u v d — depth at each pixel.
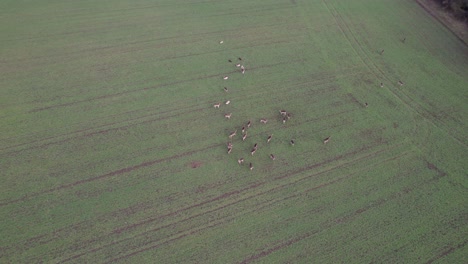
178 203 24.78
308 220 24.16
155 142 29.41
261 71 38.03
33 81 34.91
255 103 33.84
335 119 32.53
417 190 26.48
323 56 40.94
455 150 29.88
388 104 34.44
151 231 23.02
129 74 36.56
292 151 29.17
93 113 31.83
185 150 28.84
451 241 23.30
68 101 32.91
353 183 26.83
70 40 41.03
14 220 23.16
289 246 22.61
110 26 43.97
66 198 24.72
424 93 35.88
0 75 35.25
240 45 42.03
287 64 39.34
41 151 27.98
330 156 28.88
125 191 25.41
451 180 27.33
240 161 27.86
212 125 31.30
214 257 21.83
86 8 47.25
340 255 22.23
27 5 46.66
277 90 35.59
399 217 24.59
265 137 30.34
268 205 24.98
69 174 26.39
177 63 38.47
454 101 35.03
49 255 21.44
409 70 38.97
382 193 26.17
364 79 37.62
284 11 49.38
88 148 28.53
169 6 48.97
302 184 26.56
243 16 47.78
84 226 23.08
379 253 22.44
